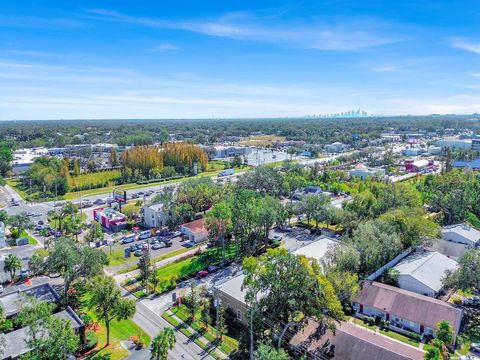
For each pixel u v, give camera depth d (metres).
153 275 64.31
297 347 45.09
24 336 44.94
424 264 66.00
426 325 50.34
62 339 38.81
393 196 93.81
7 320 50.12
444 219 100.38
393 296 55.50
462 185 108.69
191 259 77.25
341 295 54.38
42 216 111.88
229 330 52.16
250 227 77.75
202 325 52.91
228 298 56.22
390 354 41.59
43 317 40.66
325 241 74.81
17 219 93.00
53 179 141.25
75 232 91.75
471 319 54.50
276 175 126.38
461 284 56.28
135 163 172.38
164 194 110.88
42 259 61.53
